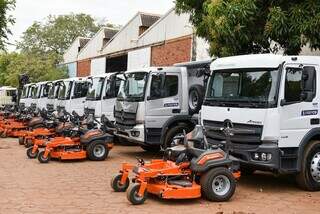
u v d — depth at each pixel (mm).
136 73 13641
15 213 7566
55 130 14852
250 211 7973
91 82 18047
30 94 27328
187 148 8773
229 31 11383
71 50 43531
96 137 13172
